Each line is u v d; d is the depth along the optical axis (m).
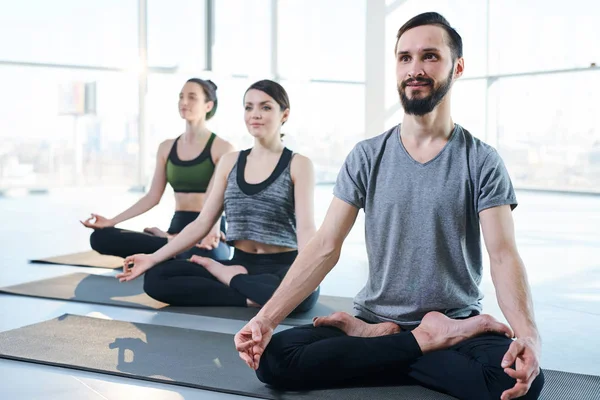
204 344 2.50
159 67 9.73
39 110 9.66
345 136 11.37
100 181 9.91
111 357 2.31
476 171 1.93
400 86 1.94
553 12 9.98
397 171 2.02
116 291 3.44
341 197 2.06
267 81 3.08
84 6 9.56
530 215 7.41
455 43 1.92
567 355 2.46
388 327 2.07
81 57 9.63
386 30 9.02
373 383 2.07
